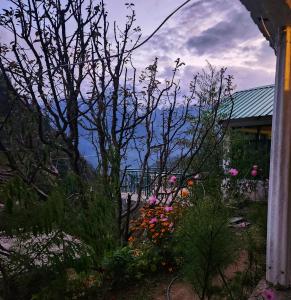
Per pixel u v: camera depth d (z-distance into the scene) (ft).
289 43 12.09
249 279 11.63
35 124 12.73
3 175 9.66
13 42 12.66
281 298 10.94
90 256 8.34
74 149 13.47
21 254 7.79
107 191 11.40
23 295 7.88
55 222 7.90
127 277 14.26
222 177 22.67
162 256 15.01
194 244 8.87
